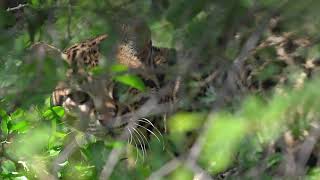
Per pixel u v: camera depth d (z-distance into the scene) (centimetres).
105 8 743
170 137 730
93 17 780
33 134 788
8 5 904
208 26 647
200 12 667
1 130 845
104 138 870
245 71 739
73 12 803
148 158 835
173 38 759
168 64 900
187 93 763
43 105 831
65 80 733
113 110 841
